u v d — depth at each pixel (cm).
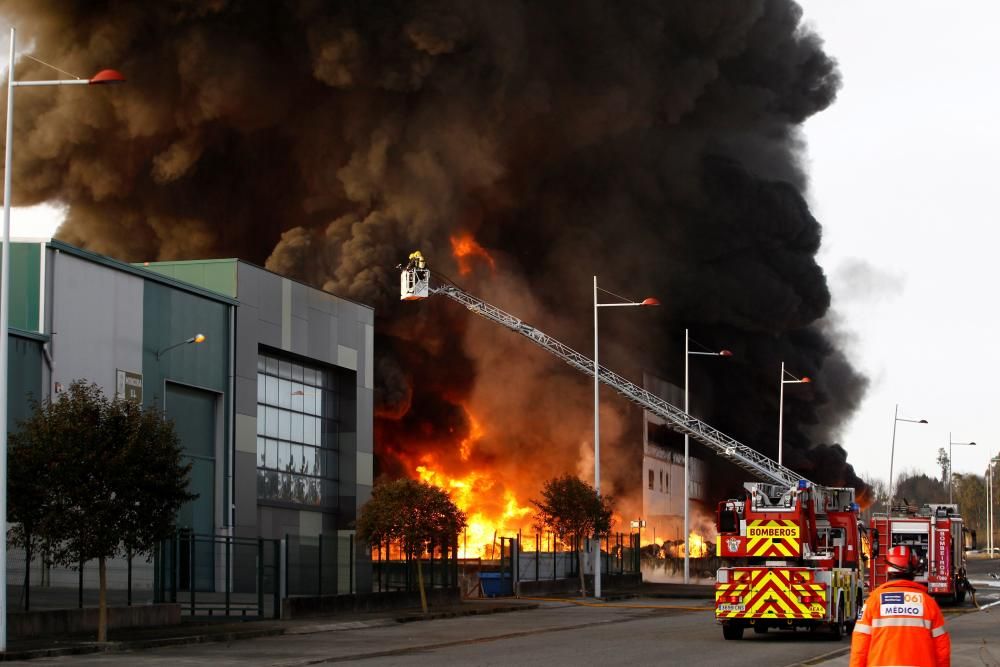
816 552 2983
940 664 1107
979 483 15925
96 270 3703
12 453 2619
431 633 3119
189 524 4122
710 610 4166
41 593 3022
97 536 2595
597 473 4903
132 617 3062
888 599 1124
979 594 5319
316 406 5044
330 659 2361
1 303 2452
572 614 3962
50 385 3484
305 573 3981
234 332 4391
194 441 4200
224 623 3309
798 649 2577
